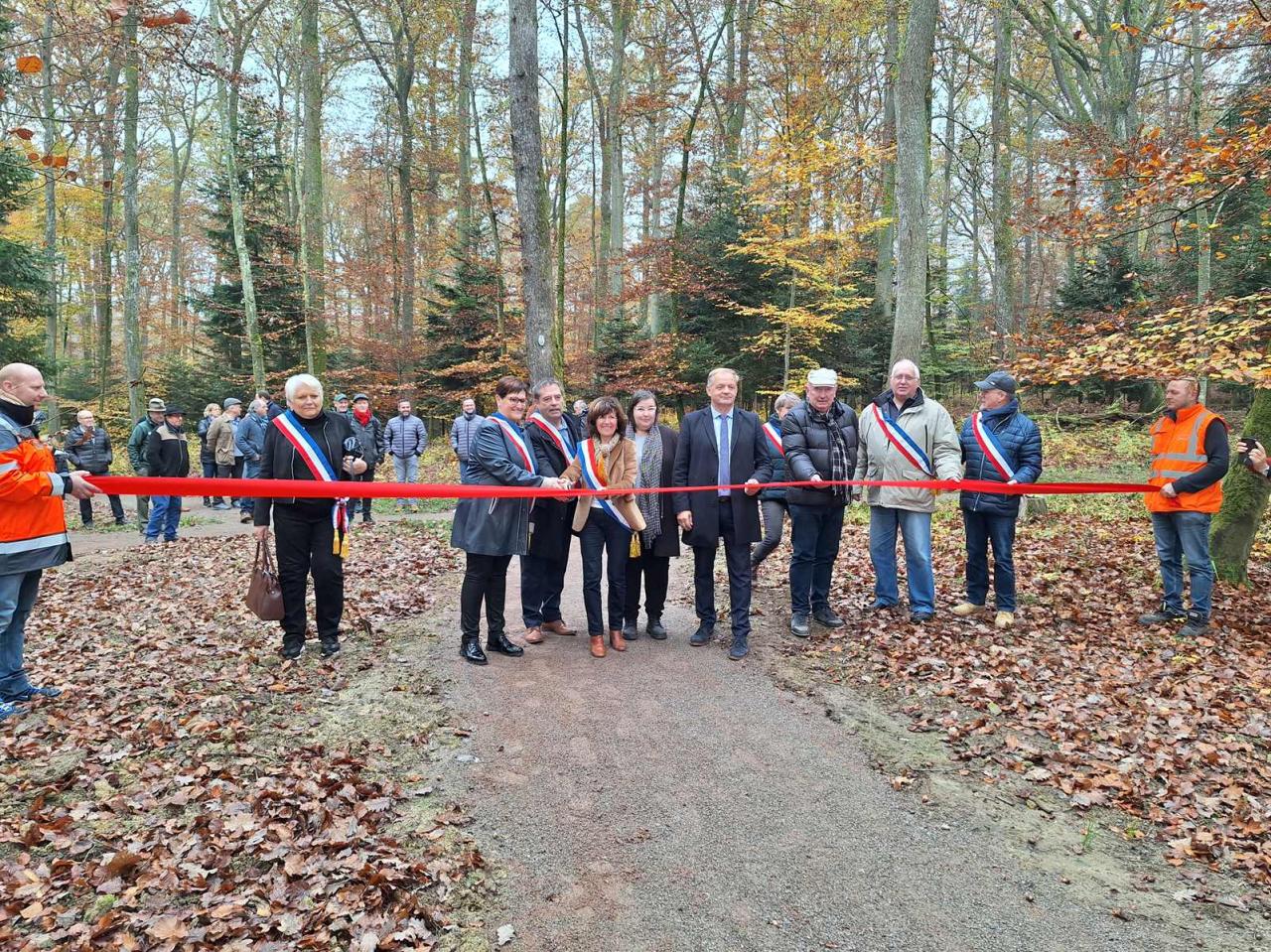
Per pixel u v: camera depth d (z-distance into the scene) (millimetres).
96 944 2457
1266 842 3113
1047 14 21016
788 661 5344
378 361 23062
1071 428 16125
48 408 19453
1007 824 3332
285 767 3695
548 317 12008
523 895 2846
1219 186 6402
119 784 3482
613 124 23953
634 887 2898
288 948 2477
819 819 3379
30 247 15562
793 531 5816
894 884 2926
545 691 4781
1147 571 7277
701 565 5641
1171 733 4066
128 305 13367
